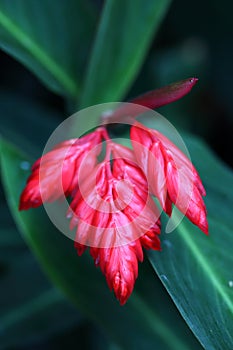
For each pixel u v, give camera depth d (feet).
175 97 2.33
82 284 2.67
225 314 2.38
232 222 2.52
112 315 2.70
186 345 2.73
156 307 2.73
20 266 3.00
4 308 2.92
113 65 2.65
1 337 2.88
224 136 3.70
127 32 2.63
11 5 2.69
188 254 2.45
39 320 2.91
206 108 3.39
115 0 2.58
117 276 2.17
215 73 3.58
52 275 2.65
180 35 3.58
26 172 2.60
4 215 3.06
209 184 2.60
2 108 3.15
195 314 2.34
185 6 3.52
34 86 3.62
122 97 2.78
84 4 2.76
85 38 2.74
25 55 2.64
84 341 3.17
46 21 2.72
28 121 3.13
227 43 3.56
